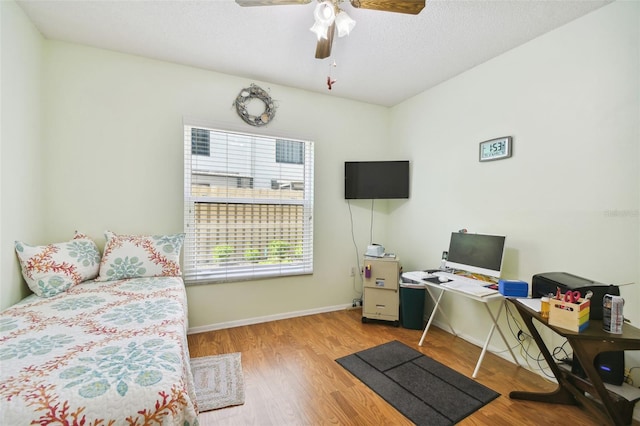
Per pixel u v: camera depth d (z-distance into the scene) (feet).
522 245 7.30
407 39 7.16
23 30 6.27
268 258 10.05
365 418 5.34
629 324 5.03
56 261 6.25
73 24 6.72
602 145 5.89
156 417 2.94
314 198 10.75
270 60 8.34
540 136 6.94
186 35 7.15
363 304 10.06
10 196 5.81
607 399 4.59
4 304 5.53
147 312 5.05
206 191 9.11
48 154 7.29
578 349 4.58
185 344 4.40
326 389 6.19
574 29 6.33
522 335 7.27
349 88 10.25
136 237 7.72
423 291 9.55
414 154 10.90
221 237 9.34
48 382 3.02
